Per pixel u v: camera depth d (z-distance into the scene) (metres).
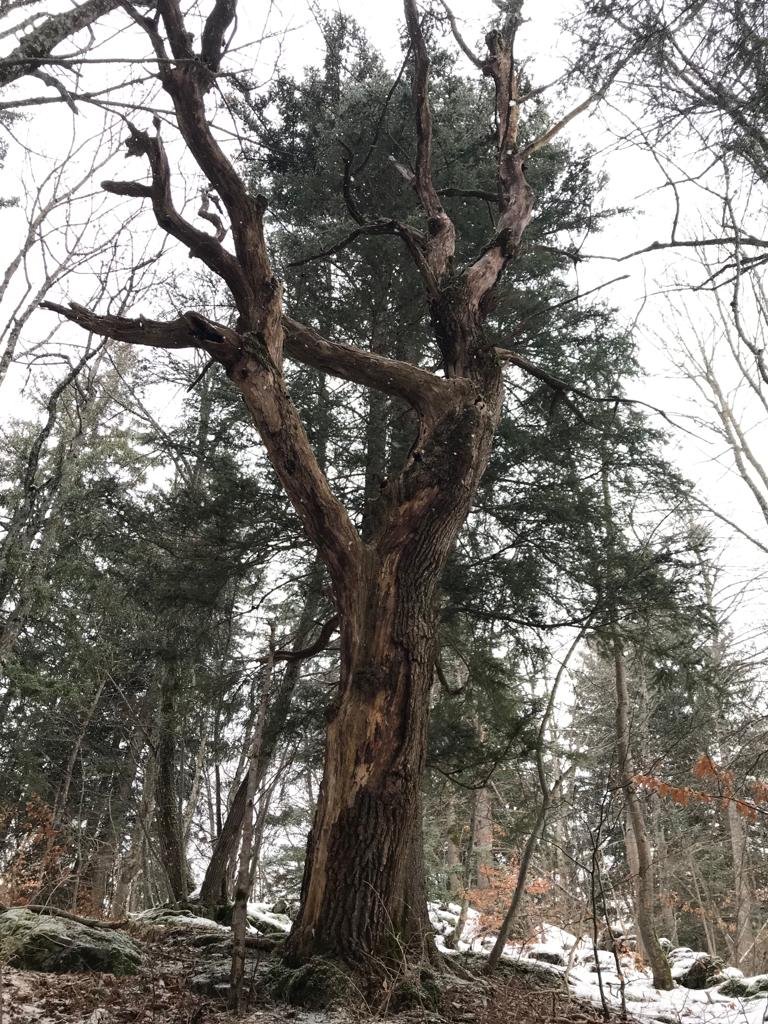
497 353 7.88
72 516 12.10
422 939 5.79
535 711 9.43
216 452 10.52
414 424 10.05
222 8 5.90
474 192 9.12
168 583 9.96
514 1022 5.43
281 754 13.01
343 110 10.13
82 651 14.16
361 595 6.45
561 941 13.12
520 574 9.61
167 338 6.33
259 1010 5.00
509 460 10.08
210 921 8.75
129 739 14.99
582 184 10.10
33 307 7.98
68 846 13.38
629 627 10.04
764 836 14.42
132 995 5.03
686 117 4.28
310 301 10.93
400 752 6.03
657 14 4.09
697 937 19.38
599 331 10.21
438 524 6.64
